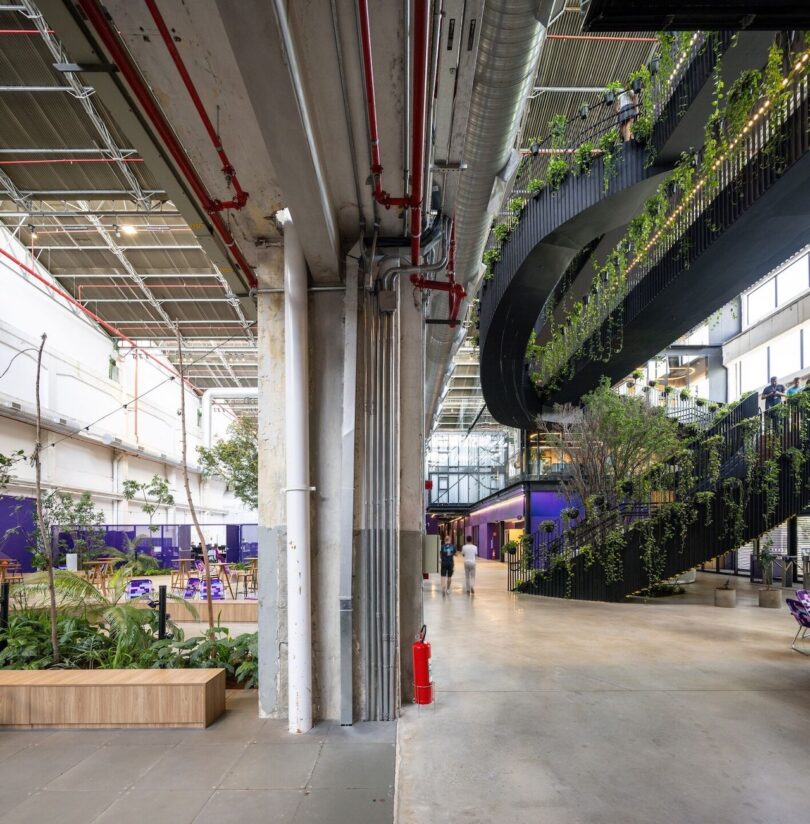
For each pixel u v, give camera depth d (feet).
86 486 83.10
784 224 25.66
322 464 18.70
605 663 24.36
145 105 13.19
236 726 16.89
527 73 14.66
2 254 61.93
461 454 150.82
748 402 43.88
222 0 8.89
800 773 13.62
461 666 23.90
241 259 20.54
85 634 22.40
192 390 130.82
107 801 12.21
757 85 21.95
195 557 68.33
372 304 19.01
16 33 29.91
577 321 49.21
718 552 41.16
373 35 11.60
